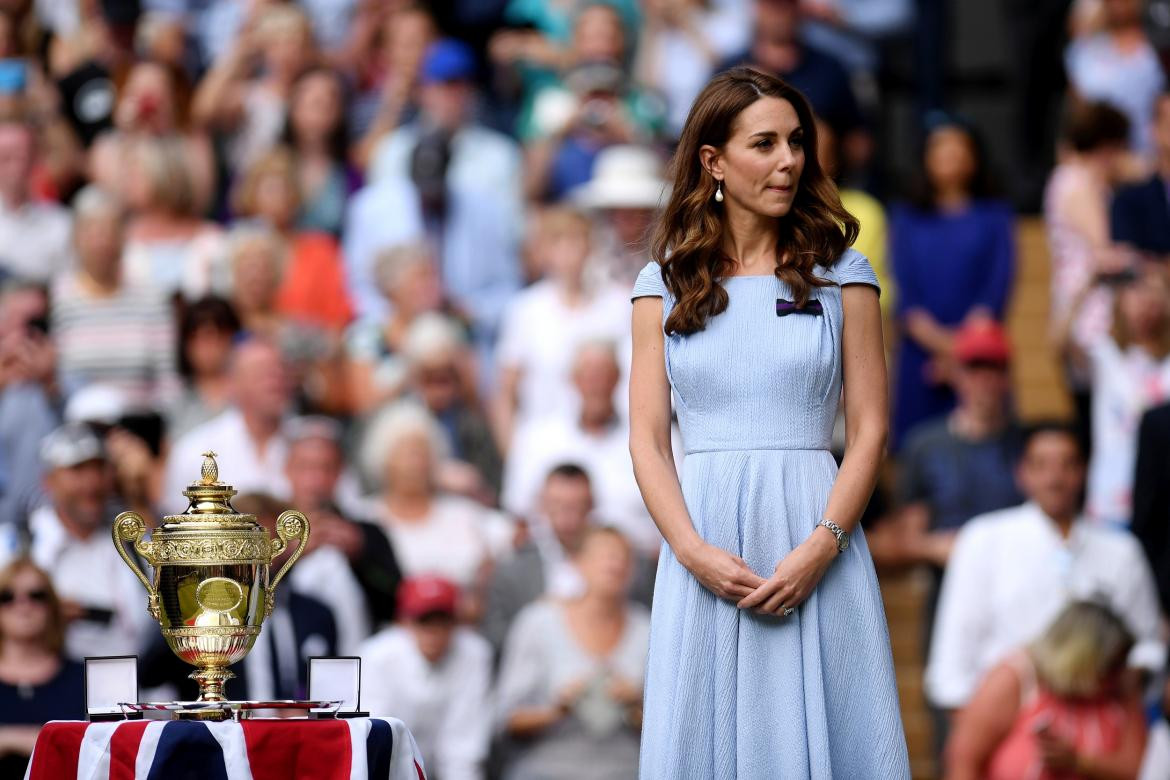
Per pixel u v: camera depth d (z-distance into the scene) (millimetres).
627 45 40312
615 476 30734
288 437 28797
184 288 34531
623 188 34625
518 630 27250
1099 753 24625
